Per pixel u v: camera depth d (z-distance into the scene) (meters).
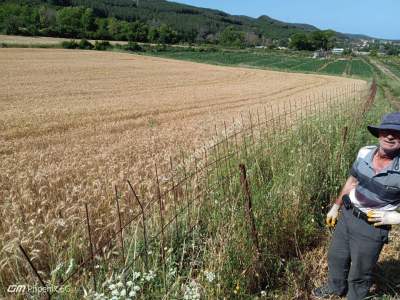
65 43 89.56
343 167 6.95
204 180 5.69
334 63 101.69
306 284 4.49
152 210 5.14
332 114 10.78
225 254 4.05
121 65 56.16
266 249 4.62
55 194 6.55
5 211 5.46
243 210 4.63
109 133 13.46
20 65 47.03
